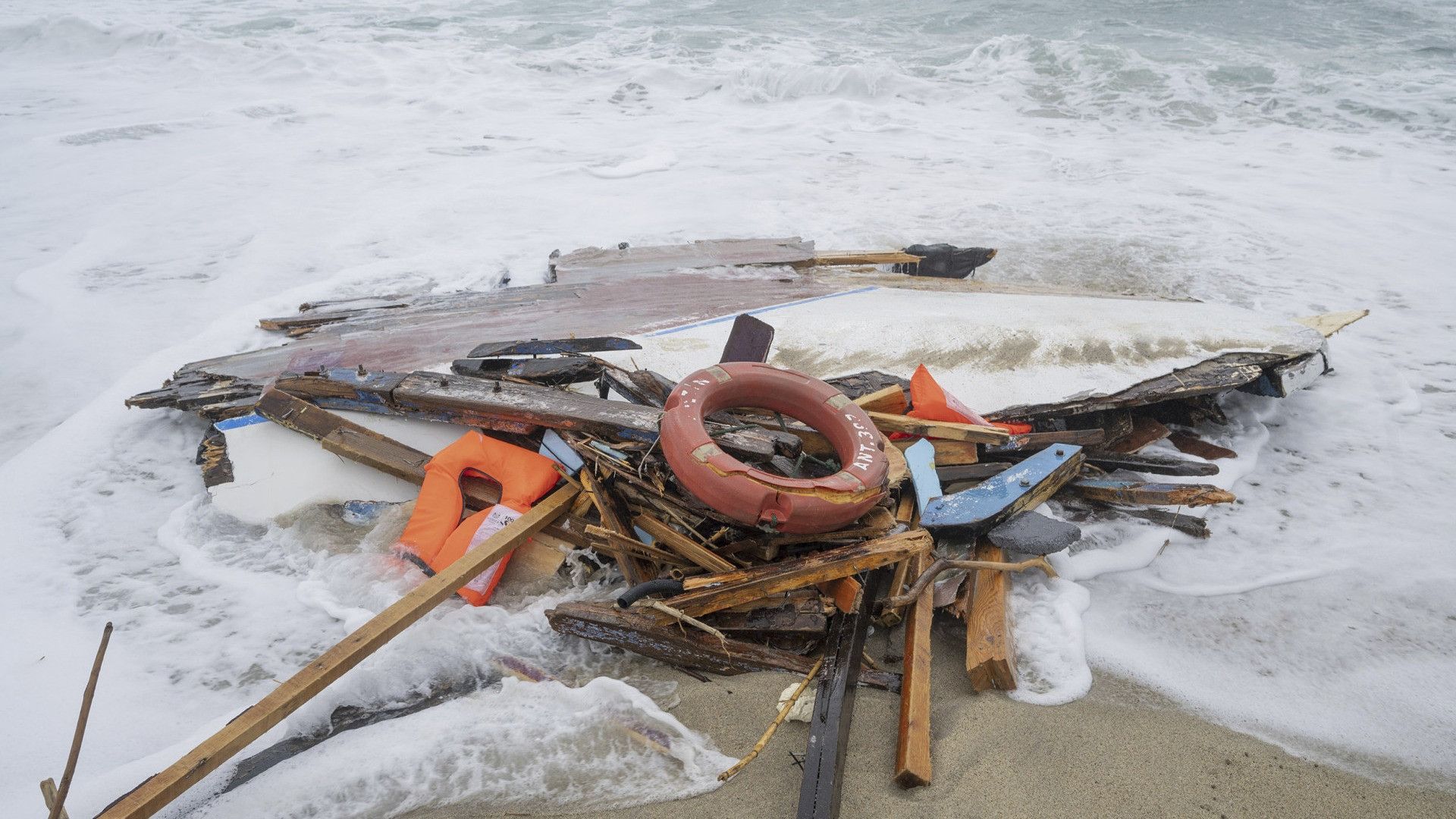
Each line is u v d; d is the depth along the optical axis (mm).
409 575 4918
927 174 13055
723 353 5898
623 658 4332
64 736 3938
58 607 4789
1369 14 20703
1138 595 4949
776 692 4047
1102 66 17562
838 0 25266
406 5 25828
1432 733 4000
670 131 15406
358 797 3574
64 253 9977
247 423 5742
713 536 4508
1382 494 5898
